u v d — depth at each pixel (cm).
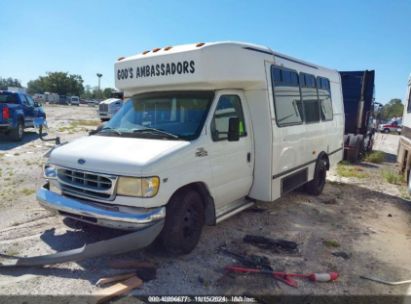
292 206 680
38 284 363
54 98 7550
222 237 504
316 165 742
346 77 1356
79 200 402
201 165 433
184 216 420
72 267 399
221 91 480
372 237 536
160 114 481
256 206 661
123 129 478
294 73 621
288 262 435
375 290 381
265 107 525
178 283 374
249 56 493
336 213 652
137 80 514
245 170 525
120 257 425
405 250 493
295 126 616
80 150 423
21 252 432
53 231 496
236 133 464
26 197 649
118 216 371
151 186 370
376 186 895
